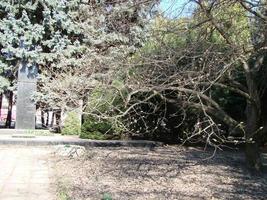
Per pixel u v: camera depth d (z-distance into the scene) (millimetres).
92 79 11305
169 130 16219
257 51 8992
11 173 9320
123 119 13266
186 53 8898
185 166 11016
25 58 20625
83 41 21156
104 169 10211
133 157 12344
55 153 12500
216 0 8656
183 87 9070
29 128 20359
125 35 18719
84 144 15062
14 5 21359
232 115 15023
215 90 14148
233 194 8203
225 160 12219
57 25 21328
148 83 9125
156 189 8305
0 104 28469
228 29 9391
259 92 11578
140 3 9578
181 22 9133
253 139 10422
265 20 8758
